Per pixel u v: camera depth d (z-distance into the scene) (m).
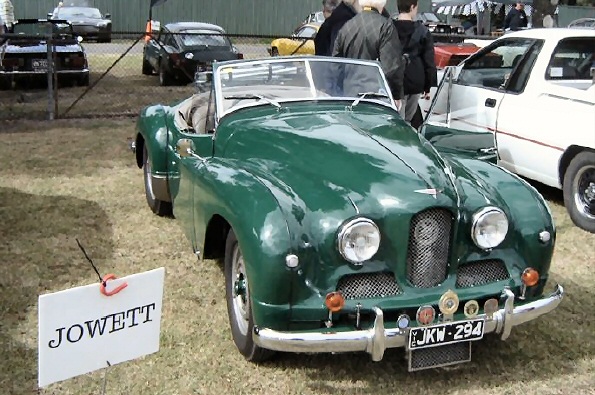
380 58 6.34
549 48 6.74
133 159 8.56
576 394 3.71
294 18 31.09
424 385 3.75
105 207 6.60
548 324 4.48
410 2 7.09
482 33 21.67
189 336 4.20
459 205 3.66
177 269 5.19
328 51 7.46
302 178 3.82
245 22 30.66
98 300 2.67
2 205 6.55
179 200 4.84
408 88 7.20
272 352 3.82
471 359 3.98
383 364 3.95
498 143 7.16
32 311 4.43
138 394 3.61
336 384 3.74
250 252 3.47
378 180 3.65
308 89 5.05
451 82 7.80
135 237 5.83
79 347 2.66
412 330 3.43
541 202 4.02
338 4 7.99
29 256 5.31
